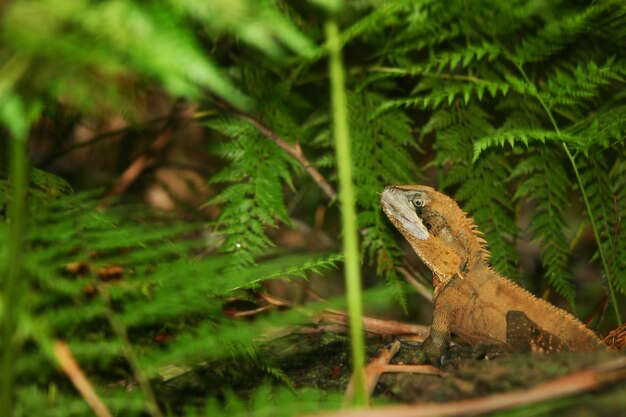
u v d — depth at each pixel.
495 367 2.96
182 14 1.90
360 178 5.29
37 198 3.73
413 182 5.39
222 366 3.92
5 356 2.15
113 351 2.66
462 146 5.36
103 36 1.69
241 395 3.63
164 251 3.16
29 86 1.78
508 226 5.25
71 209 3.10
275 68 5.72
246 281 3.47
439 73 5.66
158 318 3.14
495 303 4.36
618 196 5.20
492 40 5.83
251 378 3.83
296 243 7.94
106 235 2.88
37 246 3.11
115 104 1.94
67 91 1.85
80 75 1.78
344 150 2.26
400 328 4.85
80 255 2.79
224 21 1.77
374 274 7.87
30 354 2.74
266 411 2.74
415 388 3.16
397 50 5.71
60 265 2.73
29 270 2.65
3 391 2.16
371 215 5.22
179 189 7.84
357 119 5.56
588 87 5.06
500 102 5.60
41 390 2.90
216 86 1.78
